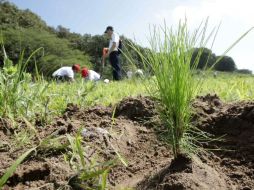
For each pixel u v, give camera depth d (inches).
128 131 61.3
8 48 461.4
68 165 45.9
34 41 849.5
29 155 47.7
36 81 84.2
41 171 43.4
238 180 45.1
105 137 55.4
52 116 69.7
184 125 44.7
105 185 39.2
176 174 41.7
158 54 44.2
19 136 54.8
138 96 73.1
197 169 43.5
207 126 57.1
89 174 40.4
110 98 98.8
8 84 68.4
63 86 120.3
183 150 45.1
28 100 69.0
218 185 42.5
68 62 830.5
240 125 55.8
